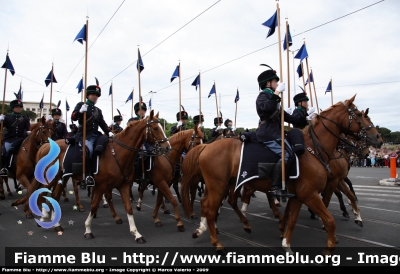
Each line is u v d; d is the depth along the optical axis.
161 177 6.48
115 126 11.09
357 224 6.31
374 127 4.99
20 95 9.97
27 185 7.66
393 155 22.55
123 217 7.46
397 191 10.91
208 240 5.48
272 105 4.55
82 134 5.94
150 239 5.55
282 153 4.40
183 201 5.82
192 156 5.79
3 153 8.72
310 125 4.98
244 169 4.72
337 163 5.97
